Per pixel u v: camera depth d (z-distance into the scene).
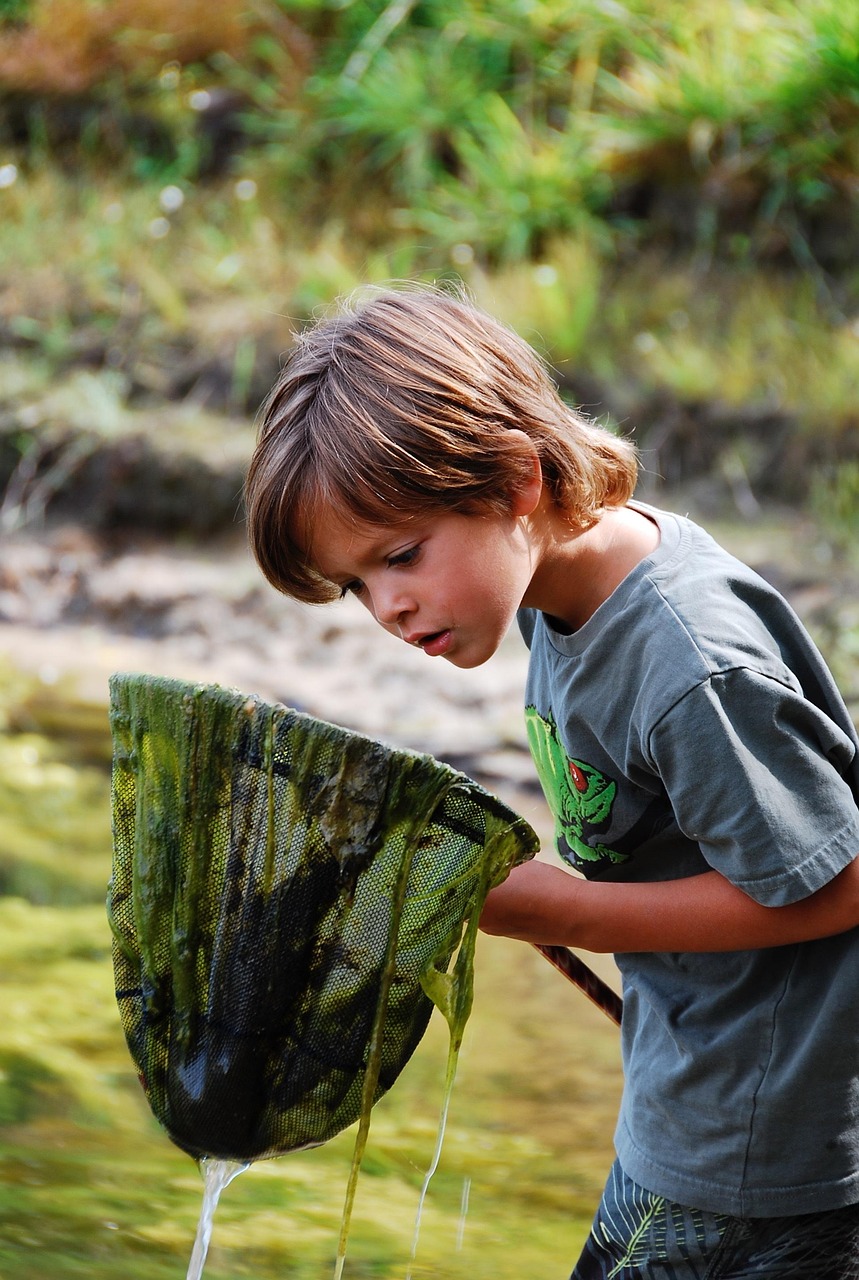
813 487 6.13
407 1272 2.57
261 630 6.14
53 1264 2.54
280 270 7.70
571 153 7.54
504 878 1.77
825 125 7.10
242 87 8.60
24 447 7.07
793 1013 1.89
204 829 1.77
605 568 1.91
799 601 5.49
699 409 6.41
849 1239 1.94
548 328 6.82
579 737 1.94
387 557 1.80
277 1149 1.84
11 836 4.54
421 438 1.77
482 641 1.84
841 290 6.91
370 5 8.62
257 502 1.85
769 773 1.75
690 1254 1.95
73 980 3.71
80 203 8.37
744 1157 1.91
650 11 7.95
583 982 2.20
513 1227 2.75
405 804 1.71
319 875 1.74
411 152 7.96
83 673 5.95
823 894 1.79
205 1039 1.80
